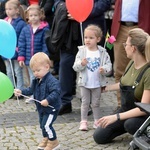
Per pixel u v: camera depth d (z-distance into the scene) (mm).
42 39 8000
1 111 7430
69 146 5637
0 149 5547
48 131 5352
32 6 8109
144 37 5211
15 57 8289
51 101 5195
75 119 6824
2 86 4852
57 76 9688
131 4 6652
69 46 6887
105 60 6285
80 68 6203
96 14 6836
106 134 5633
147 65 5188
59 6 6895
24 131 6262
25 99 8227
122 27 6793
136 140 4492
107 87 6062
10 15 8391
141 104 4504
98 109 6336
